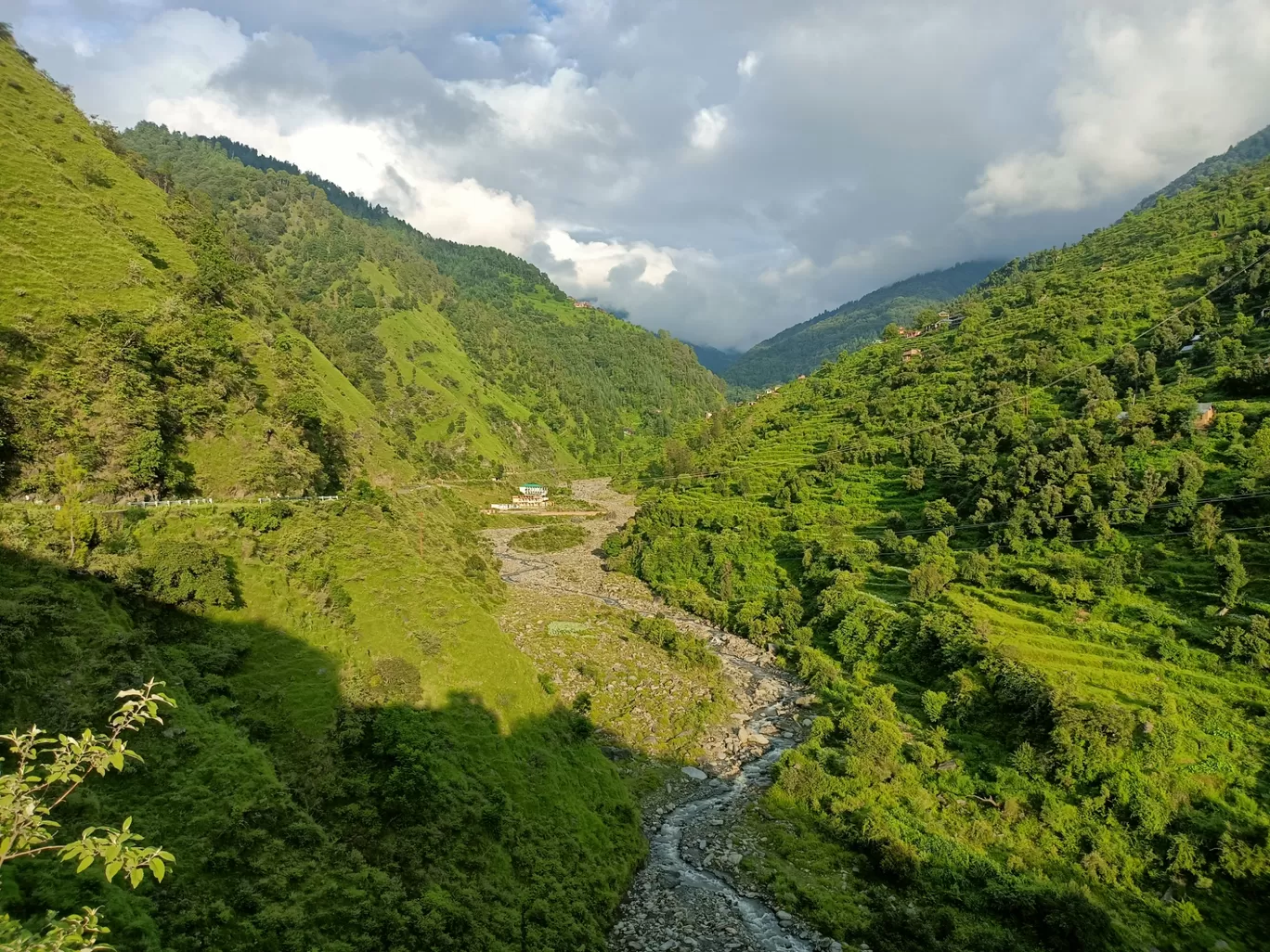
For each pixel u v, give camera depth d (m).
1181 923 34.28
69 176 75.88
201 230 89.25
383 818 29.78
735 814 44.41
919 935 33.16
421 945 24.94
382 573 45.44
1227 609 50.94
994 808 42.53
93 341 48.06
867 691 57.25
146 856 7.97
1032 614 57.75
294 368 70.12
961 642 55.56
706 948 31.75
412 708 36.84
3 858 7.41
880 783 45.72
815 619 72.00
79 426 43.34
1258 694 44.47
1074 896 34.56
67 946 8.07
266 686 33.09
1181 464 61.31
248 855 24.05
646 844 40.28
